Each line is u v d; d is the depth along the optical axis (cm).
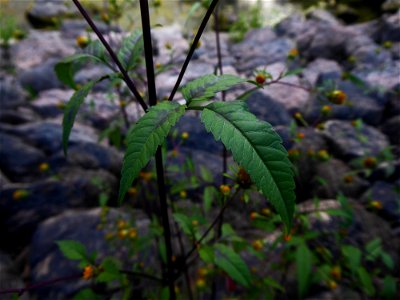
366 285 186
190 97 81
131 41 108
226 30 606
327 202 261
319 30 503
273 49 477
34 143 313
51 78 425
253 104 327
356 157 302
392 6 641
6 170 291
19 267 247
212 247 135
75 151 305
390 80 380
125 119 215
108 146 324
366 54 436
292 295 219
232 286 190
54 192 274
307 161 286
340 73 393
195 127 308
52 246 240
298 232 189
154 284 203
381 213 264
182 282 225
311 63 446
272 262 228
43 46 514
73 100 97
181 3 671
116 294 200
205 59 352
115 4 183
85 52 108
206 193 174
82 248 129
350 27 532
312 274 204
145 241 195
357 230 240
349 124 335
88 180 283
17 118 352
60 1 688
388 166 287
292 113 349
